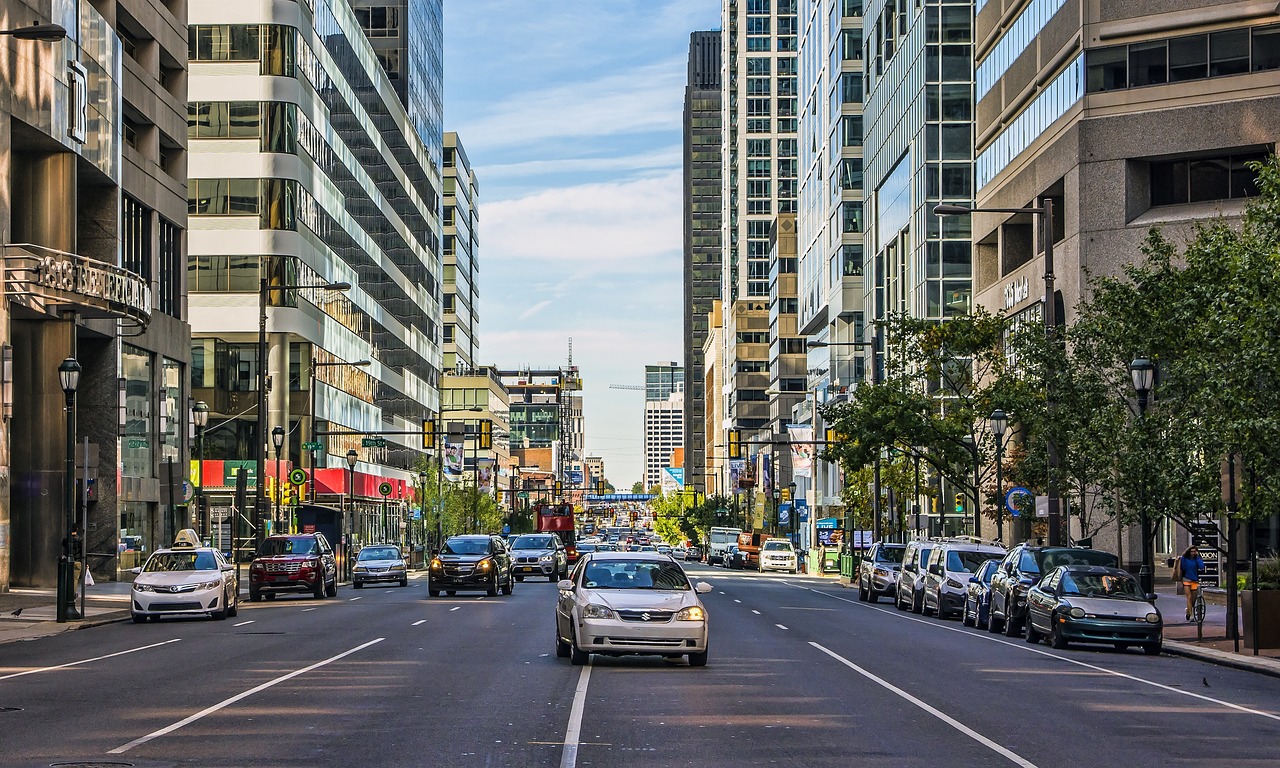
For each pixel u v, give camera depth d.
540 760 12.73
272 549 48.00
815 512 127.12
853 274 110.44
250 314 80.00
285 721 15.30
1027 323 43.25
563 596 23.55
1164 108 54.91
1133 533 54.69
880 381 66.31
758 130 194.50
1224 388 27.70
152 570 35.78
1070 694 19.53
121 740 13.83
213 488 78.19
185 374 63.22
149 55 59.62
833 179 117.06
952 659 25.08
